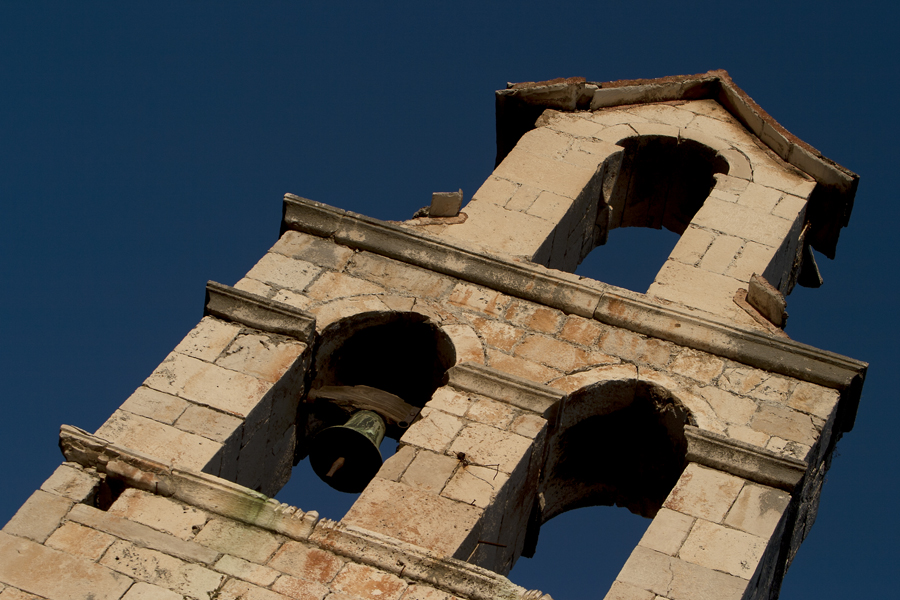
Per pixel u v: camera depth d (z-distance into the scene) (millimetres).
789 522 19734
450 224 23219
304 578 17812
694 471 19562
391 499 18906
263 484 20781
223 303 21109
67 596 17609
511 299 21891
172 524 18312
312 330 20953
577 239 24625
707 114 25875
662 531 18797
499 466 19375
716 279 22812
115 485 18812
